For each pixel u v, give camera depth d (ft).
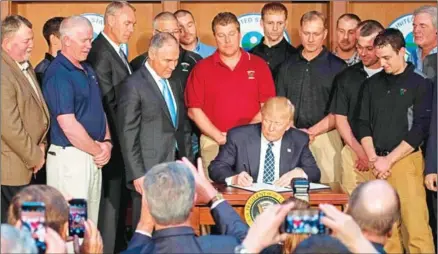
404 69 19.84
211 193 12.58
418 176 19.76
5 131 18.37
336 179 21.74
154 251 11.38
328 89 21.72
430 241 19.58
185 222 11.46
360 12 26.25
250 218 16.39
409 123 19.76
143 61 22.22
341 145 21.67
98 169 19.47
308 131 21.62
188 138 21.34
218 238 11.55
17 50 18.57
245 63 21.36
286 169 18.38
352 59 23.38
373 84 20.12
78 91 19.16
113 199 20.59
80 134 18.95
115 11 20.70
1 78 18.33
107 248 20.57
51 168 19.17
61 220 11.56
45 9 26.22
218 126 21.29
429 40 21.31
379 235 11.94
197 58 22.61
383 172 19.67
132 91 19.17
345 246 9.71
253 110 21.29
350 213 12.00
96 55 20.68
